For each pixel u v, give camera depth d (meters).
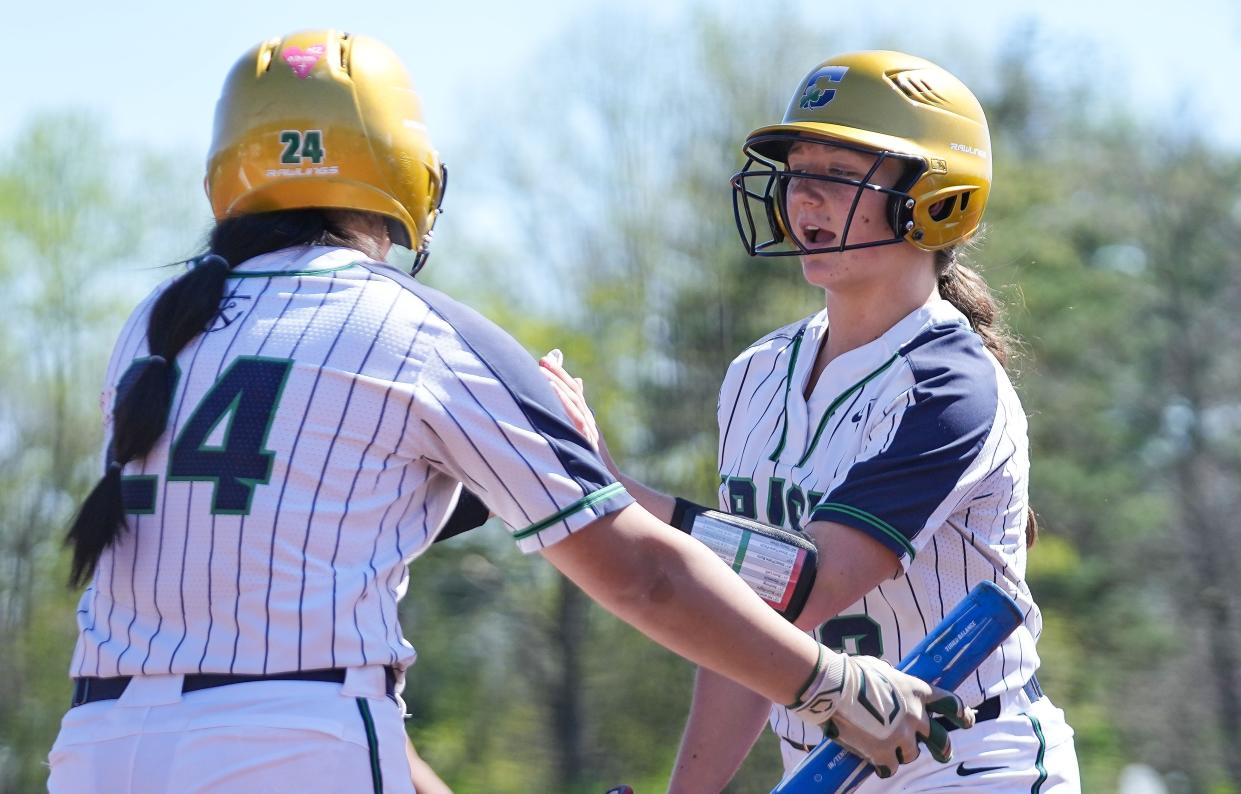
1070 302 82.00
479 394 7.56
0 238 87.81
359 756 7.29
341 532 7.39
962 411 9.70
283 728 7.13
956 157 10.37
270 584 7.25
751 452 10.90
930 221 10.32
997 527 10.07
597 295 78.94
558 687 74.88
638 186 79.50
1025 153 91.44
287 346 7.52
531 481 7.49
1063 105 92.44
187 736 7.16
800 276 74.62
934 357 10.00
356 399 7.44
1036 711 10.18
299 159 8.07
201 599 7.28
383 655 7.48
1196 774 72.00
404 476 7.65
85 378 88.69
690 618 7.61
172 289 7.81
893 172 10.28
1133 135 92.38
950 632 8.72
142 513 7.46
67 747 7.52
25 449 86.31
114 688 7.46
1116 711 72.69
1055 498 80.31
